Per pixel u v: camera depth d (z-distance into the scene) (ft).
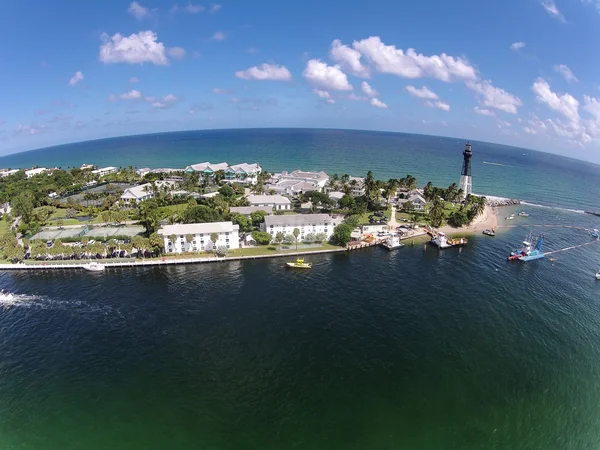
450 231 632.79
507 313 353.31
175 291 384.06
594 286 424.87
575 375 270.67
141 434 213.25
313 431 215.31
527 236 620.90
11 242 484.74
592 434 221.87
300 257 488.02
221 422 221.46
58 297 371.15
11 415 227.20
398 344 298.35
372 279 420.77
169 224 554.46
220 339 301.22
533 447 211.20
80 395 242.37
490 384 258.16
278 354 283.38
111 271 438.81
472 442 212.02
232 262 466.70
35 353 284.00
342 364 273.13
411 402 239.50
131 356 280.31
